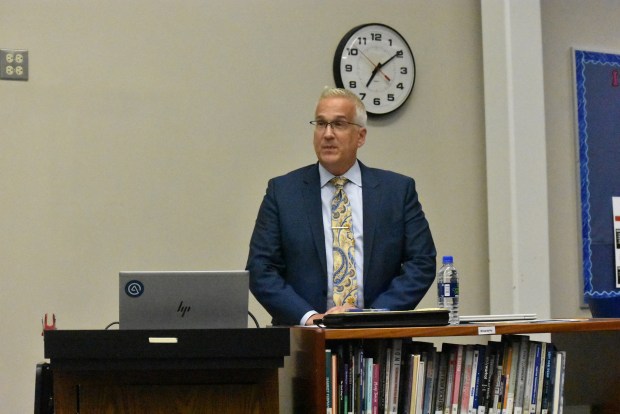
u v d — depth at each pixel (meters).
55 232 3.78
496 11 4.41
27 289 3.73
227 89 4.05
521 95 4.35
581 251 4.64
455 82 4.46
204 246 3.97
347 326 2.32
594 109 4.73
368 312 2.36
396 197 3.11
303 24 4.20
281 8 4.17
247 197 4.05
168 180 3.94
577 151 4.67
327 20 4.24
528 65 4.38
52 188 3.79
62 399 2.13
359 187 3.12
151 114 3.94
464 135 4.46
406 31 4.38
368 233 3.04
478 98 4.50
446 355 2.50
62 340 2.09
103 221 3.84
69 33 3.85
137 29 3.94
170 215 3.93
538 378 2.57
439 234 4.38
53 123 3.81
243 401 2.20
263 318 4.03
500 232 4.38
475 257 4.44
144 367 2.11
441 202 4.39
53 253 3.77
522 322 2.48
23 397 3.70
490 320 2.56
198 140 3.99
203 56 4.03
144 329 2.13
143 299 2.22
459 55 4.48
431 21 4.44
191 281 2.23
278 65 4.14
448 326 2.37
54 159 3.80
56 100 3.81
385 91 4.27
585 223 4.66
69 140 3.82
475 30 4.52
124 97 3.90
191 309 2.23
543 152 4.38
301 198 3.07
